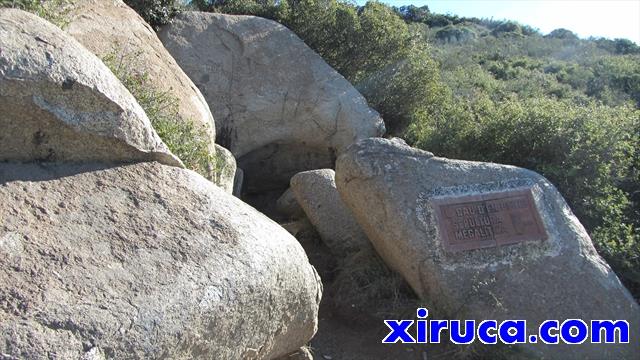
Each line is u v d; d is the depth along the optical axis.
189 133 4.39
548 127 6.12
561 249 4.32
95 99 2.60
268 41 7.84
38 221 2.25
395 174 4.41
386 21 9.78
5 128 2.42
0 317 1.84
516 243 4.30
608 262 4.86
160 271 2.26
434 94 9.64
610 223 5.33
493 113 6.82
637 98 15.03
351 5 10.49
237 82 7.46
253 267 2.50
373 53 9.73
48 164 2.54
